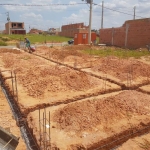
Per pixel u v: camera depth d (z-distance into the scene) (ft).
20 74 43.09
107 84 37.04
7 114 25.81
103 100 26.20
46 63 57.26
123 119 23.13
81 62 57.36
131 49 96.63
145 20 95.76
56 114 23.85
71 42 138.31
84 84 35.40
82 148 18.39
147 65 48.70
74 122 21.40
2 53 72.49
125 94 29.17
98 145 19.15
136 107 25.61
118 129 21.15
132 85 36.60
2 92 34.73
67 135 20.01
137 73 42.86
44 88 33.17
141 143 19.26
